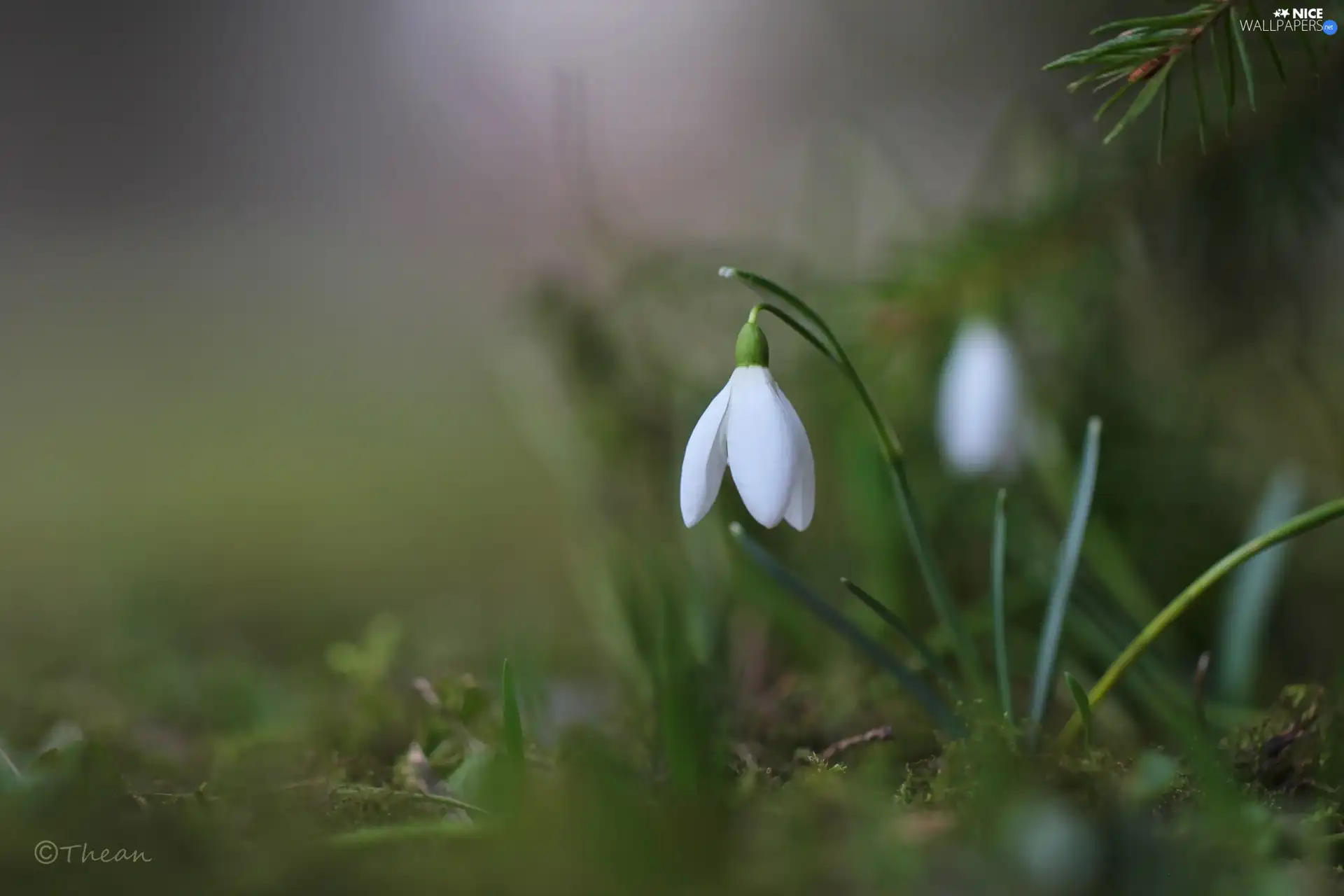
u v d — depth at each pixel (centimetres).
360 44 142
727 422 46
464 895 40
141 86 156
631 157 118
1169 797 43
